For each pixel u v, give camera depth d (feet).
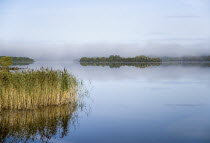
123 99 87.15
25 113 59.93
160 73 219.82
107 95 95.35
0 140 42.45
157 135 48.96
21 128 49.26
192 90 109.09
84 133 48.39
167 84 132.57
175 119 60.54
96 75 196.44
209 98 89.30
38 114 59.77
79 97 87.15
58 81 68.44
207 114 65.92
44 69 68.95
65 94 69.67
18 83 62.03
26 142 42.06
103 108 71.31
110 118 60.49
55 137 45.34
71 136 46.39
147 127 53.93
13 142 41.78
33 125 51.52
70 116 59.88
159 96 93.97
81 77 176.04
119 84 133.18
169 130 51.85
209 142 45.52
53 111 63.16
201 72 227.81
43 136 45.44
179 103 80.33
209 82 140.05
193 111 69.36
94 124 54.75
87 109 69.00
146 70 276.21
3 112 59.82
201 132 50.93
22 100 61.98
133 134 48.62
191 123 57.31
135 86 124.57
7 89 61.57
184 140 46.11
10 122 52.75
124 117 61.72
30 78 64.18
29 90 62.39
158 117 62.69
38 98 64.85
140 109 71.10
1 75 62.23
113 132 49.93
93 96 92.43
